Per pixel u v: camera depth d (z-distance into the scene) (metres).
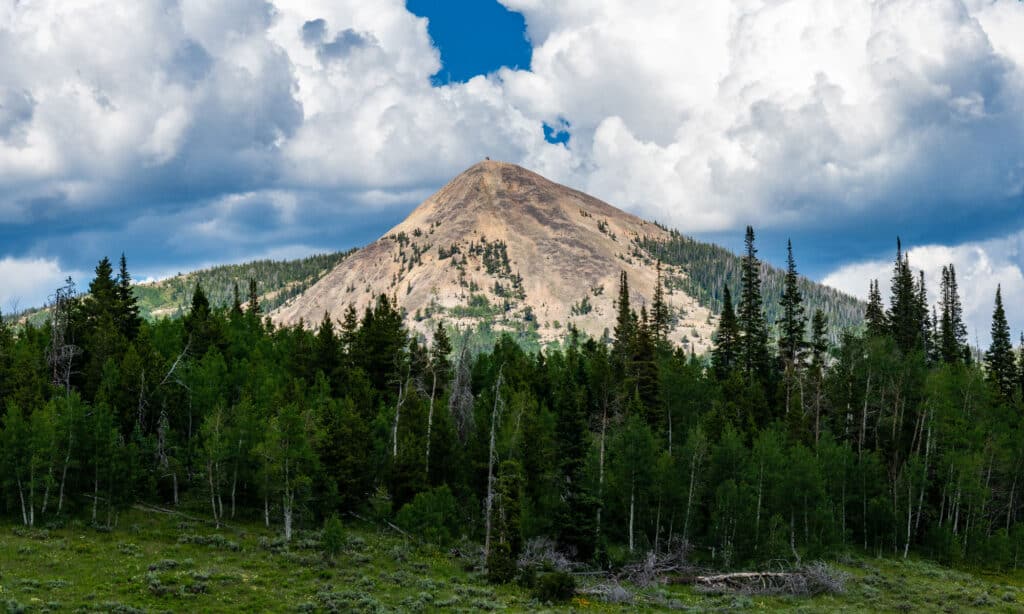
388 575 53.50
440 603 47.91
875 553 75.19
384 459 70.94
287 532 59.41
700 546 68.44
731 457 70.88
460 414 69.69
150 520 61.12
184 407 70.81
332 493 65.81
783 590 57.56
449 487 72.12
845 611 52.12
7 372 69.50
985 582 66.75
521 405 68.62
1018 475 80.56
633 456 68.25
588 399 85.44
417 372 79.44
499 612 46.84
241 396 71.69
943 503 79.38
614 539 69.25
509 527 57.34
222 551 55.88
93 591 44.31
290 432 62.53
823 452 78.38
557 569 57.59
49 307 73.75
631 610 50.38
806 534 69.25
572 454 66.44
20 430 58.12
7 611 39.81
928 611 54.22
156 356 74.12
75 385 75.56
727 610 51.66
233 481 64.56
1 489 57.53
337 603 46.28
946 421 82.31
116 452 60.38
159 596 44.91
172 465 65.19
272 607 44.94
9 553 50.19
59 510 58.78
